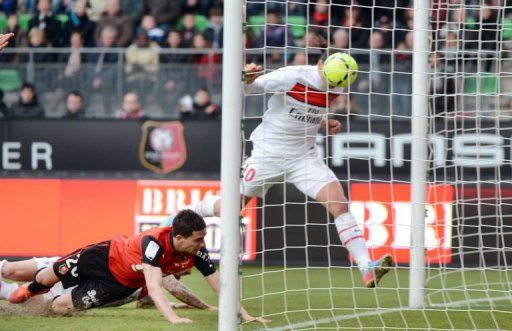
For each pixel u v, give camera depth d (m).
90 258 20.50
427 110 23.64
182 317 21.00
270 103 23.19
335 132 23.38
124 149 35.47
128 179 35.19
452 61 33.03
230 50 17.91
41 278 20.80
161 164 35.41
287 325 20.34
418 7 23.33
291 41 40.16
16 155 35.62
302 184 23.16
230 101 17.91
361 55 37.34
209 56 39.22
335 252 34.91
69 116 36.62
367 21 39.31
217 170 35.25
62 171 35.47
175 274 20.73
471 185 33.31
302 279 31.52
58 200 35.19
